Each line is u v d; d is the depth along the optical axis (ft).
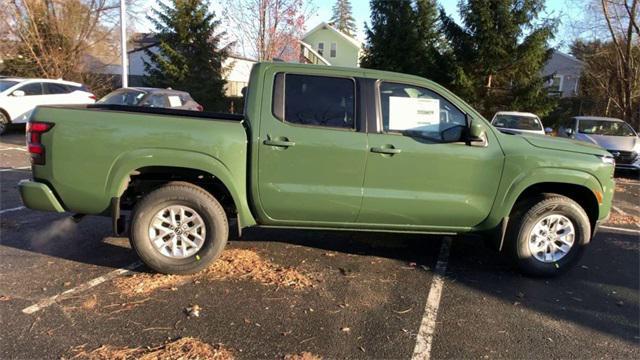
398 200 15.17
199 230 14.84
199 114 18.57
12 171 30.42
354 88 15.05
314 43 160.04
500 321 13.16
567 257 16.44
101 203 14.38
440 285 15.40
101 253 16.75
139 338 11.43
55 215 20.93
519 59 73.77
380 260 17.35
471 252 18.74
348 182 14.96
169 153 14.25
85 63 82.74
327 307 13.42
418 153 15.01
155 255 14.70
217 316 12.60
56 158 14.10
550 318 13.50
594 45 82.69
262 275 15.30
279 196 14.83
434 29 87.04
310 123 14.82
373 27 89.81
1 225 19.35
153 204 14.49
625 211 28.94
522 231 16.10
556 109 87.61
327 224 15.52
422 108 15.29
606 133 47.01
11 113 48.37
